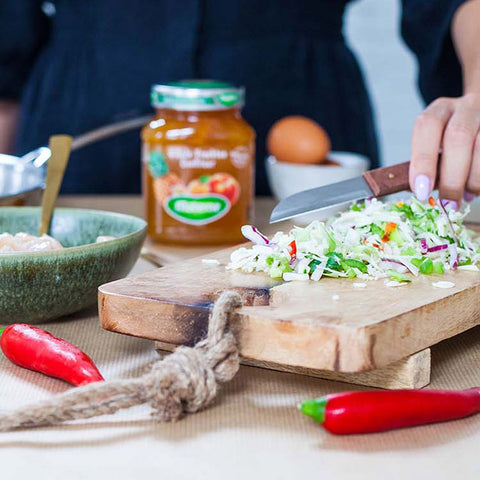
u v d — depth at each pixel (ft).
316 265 4.43
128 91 8.50
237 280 4.38
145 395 3.54
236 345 3.79
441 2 7.55
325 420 3.48
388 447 3.43
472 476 3.21
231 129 6.13
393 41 13.76
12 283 4.44
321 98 8.66
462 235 4.89
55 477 3.20
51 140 5.51
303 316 3.74
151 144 6.17
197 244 6.31
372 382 3.97
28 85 8.90
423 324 3.92
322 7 8.57
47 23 8.98
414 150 5.22
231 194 6.20
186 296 4.10
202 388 3.60
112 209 7.18
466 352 4.42
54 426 3.60
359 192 5.16
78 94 8.60
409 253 4.60
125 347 4.50
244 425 3.61
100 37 8.47
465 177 5.31
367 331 3.58
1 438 3.49
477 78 6.62
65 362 3.94
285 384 4.03
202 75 8.41
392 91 13.98
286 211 5.06
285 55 8.50
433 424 3.63
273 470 3.25
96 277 4.65
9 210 5.46
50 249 4.75
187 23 8.21
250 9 8.32
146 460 3.32
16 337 4.15
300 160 7.20
